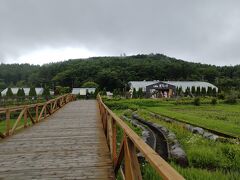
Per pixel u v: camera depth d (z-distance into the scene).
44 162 6.40
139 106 41.91
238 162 8.45
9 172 5.69
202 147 10.31
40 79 131.00
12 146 8.19
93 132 10.67
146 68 121.50
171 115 25.77
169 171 2.18
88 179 5.21
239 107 42.00
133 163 3.82
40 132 10.81
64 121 14.36
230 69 141.50
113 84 102.12
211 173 7.11
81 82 112.38
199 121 20.48
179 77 125.31
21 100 48.94
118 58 160.38
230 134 14.08
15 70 163.75
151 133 14.71
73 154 7.12
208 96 68.50
